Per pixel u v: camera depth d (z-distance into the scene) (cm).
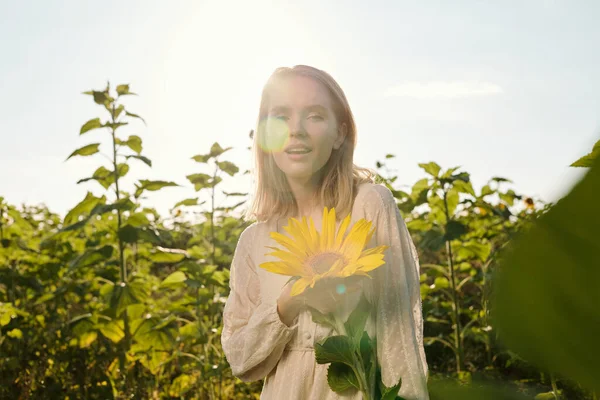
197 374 467
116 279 449
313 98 182
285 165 185
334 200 188
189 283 423
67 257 544
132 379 441
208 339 449
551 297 19
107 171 409
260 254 199
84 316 432
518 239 20
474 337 417
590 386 19
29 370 459
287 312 172
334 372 139
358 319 135
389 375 163
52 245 546
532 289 19
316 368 172
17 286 539
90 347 472
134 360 451
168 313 463
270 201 203
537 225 19
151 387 447
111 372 458
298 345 176
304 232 128
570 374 19
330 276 122
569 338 19
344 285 124
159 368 477
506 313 20
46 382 450
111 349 457
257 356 177
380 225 178
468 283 577
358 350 132
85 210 420
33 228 749
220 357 445
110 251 410
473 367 421
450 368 454
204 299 443
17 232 603
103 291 413
